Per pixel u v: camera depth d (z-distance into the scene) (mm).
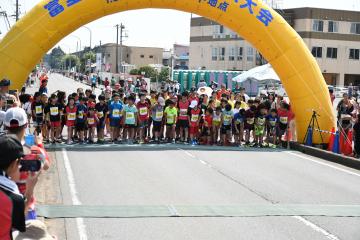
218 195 9211
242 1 15859
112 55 112312
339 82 59750
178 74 44562
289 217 7836
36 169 4383
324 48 58844
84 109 15781
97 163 12344
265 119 16359
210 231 7000
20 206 3256
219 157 13812
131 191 9359
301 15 58531
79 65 120188
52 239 4445
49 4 15227
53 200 8562
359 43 59750
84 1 15305
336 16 58812
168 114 16516
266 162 13273
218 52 69125
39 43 15211
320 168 12664
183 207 8266
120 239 6547
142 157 13422
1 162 3271
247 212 8062
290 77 16172
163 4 15969
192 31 73562
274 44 16078
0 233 3164
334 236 6895
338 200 9102
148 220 7465
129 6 15828
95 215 7652
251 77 31375
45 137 15820
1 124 7293
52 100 15492
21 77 15234
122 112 16281
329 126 16234
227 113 16297
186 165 12367
